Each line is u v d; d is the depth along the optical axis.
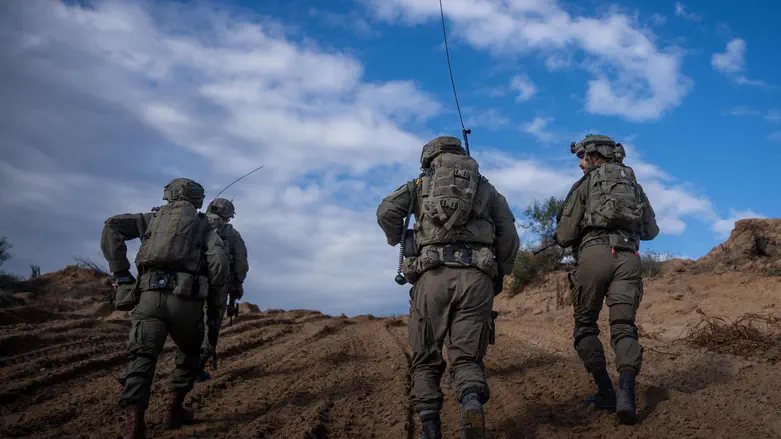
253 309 18.23
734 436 4.11
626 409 4.41
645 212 5.13
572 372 6.69
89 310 14.63
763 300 9.22
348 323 15.72
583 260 4.96
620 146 5.23
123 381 4.39
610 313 4.81
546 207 18.36
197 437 4.80
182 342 4.94
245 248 7.70
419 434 4.93
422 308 4.15
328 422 5.23
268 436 4.79
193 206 5.09
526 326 11.57
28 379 6.73
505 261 4.50
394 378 7.15
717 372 5.93
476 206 4.26
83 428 5.10
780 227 12.30
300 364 8.30
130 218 4.97
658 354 7.07
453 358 4.02
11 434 4.90
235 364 8.40
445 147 4.50
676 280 12.11
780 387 5.03
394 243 4.49
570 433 4.57
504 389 6.24
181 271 4.76
